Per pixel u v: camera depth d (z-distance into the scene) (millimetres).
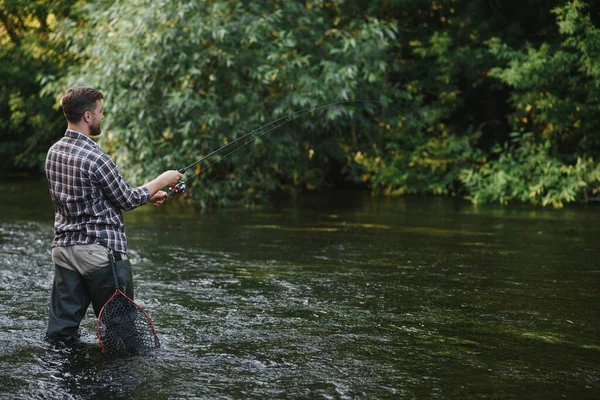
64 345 4520
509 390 3807
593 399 3691
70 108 4504
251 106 11758
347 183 15523
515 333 4855
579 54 12852
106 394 3705
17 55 18031
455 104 14102
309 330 4871
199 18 11203
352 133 13953
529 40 14180
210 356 4316
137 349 4438
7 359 4246
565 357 4367
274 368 4117
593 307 5543
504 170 12938
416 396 3705
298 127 12727
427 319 5176
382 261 7305
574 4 12086
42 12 17562
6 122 18859
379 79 12805
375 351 4441
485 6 14062
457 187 14328
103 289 4500
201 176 12016
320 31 12719
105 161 4484
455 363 4234
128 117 11867
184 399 3643
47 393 3715
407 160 13898
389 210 11570
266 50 11734
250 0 12141
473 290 6070
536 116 13250
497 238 8781
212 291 5973
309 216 10812
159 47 11242
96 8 12516
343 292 5965
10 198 13094
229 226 9719
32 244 8258
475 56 13500
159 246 8109
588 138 13180
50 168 4520
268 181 12641
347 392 3752
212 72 11797
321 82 11844
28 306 5465
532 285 6266
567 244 8344
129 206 4578
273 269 6879
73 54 17547
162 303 5562
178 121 11484
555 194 12414
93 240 4480
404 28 14711
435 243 8391
